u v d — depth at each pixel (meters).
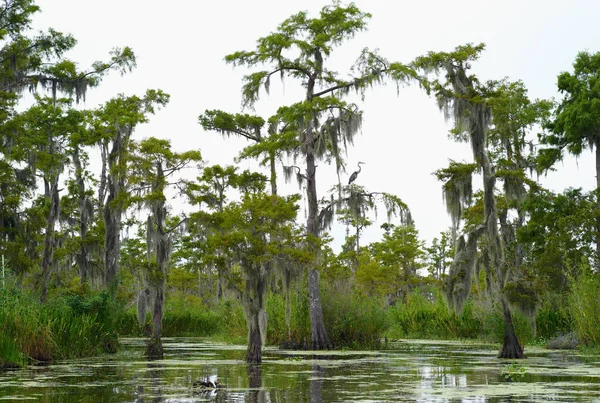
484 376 17.97
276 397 13.61
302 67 35.91
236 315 40.56
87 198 44.09
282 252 23.84
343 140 34.47
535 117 50.31
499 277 25.83
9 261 32.59
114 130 41.75
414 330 47.59
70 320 26.66
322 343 32.66
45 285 36.12
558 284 35.56
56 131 40.56
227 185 44.78
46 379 17.61
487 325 34.16
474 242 26.58
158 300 27.73
